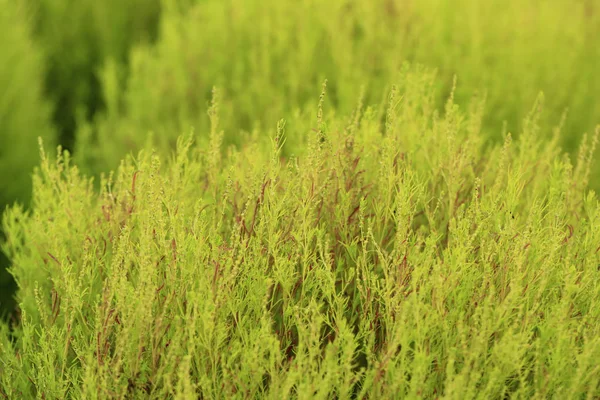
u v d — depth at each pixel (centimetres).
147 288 162
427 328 156
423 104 250
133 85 407
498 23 414
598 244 183
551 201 194
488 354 165
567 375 158
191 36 405
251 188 197
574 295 176
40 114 415
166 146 350
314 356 169
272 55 387
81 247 210
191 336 154
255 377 158
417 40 393
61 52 518
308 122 280
